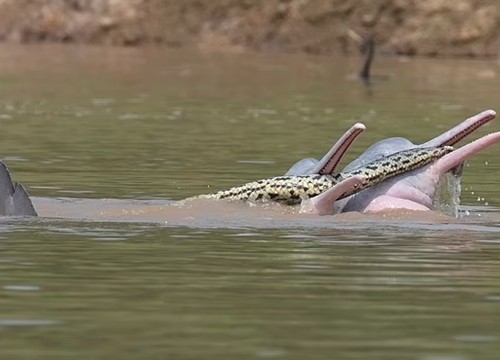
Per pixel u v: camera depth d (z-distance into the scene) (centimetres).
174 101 9456
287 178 4422
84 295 3186
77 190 5116
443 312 3052
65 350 2680
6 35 15675
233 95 9956
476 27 14512
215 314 3008
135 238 3934
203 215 4325
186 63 13062
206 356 2642
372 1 14812
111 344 2730
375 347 2728
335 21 14912
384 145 4484
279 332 2845
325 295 3216
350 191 4344
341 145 4372
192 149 6675
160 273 3447
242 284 3328
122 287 3278
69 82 10825
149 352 2669
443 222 4266
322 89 10488
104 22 15438
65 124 7856
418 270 3519
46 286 3278
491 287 3325
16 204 4262
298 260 3638
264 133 7488
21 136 7175
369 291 3266
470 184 5497
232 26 15225
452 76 11856
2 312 3002
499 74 12144
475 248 3844
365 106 9125
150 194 5047
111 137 7181
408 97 9781
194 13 15362
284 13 15088
